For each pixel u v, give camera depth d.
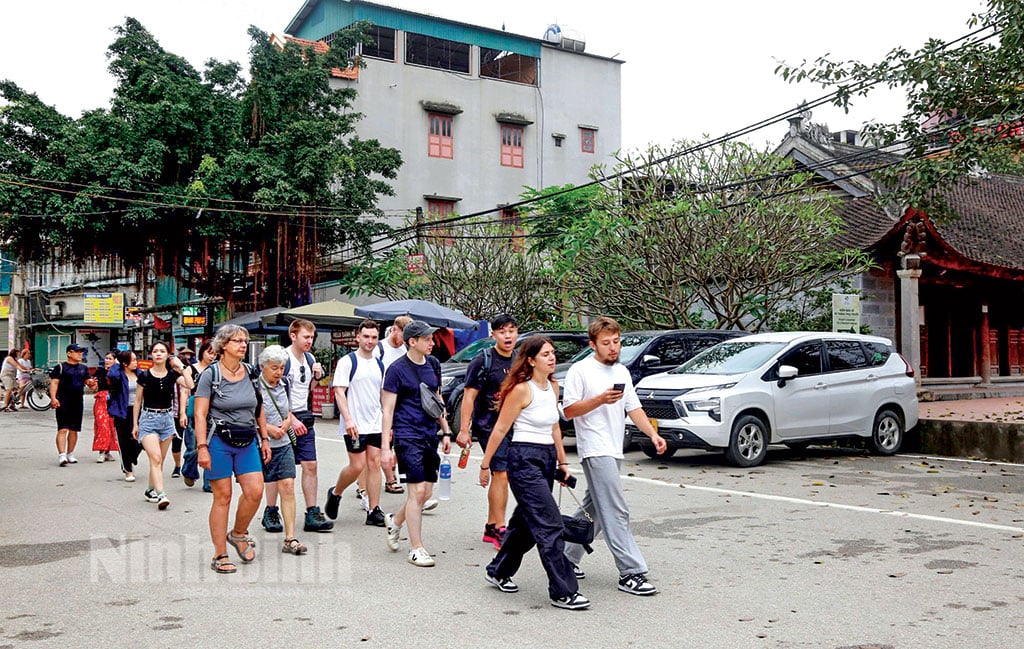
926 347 23.45
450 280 25.36
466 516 8.54
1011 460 13.00
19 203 24.17
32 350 43.28
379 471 8.12
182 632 5.01
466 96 36.16
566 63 38.69
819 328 20.64
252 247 28.36
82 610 5.45
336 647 4.74
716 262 18.22
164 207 25.33
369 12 34.50
